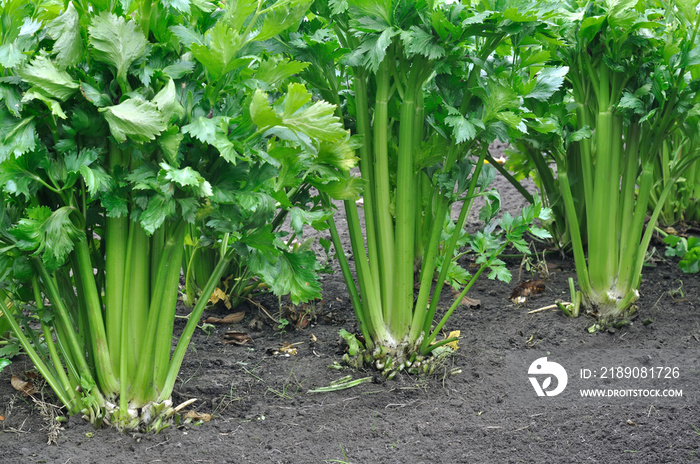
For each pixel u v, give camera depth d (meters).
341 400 2.49
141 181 1.95
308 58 2.50
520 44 2.55
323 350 2.87
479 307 3.31
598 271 3.11
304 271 2.31
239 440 2.23
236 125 2.07
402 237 2.56
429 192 3.29
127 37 1.91
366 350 2.69
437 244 2.62
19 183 1.90
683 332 3.06
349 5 2.33
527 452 2.20
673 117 2.99
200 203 2.08
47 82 1.84
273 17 2.03
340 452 2.18
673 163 4.16
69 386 2.27
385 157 2.53
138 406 2.22
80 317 2.27
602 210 3.07
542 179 3.70
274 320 3.13
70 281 2.29
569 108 3.20
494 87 2.38
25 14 2.07
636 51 2.99
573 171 3.63
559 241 3.86
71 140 1.96
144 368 2.20
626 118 3.02
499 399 2.51
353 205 2.57
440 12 2.28
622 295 3.11
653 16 2.97
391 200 2.74
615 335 3.05
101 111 1.87
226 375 2.65
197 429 2.28
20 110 1.92
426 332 2.70
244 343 2.95
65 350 2.26
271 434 2.27
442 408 2.45
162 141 1.93
